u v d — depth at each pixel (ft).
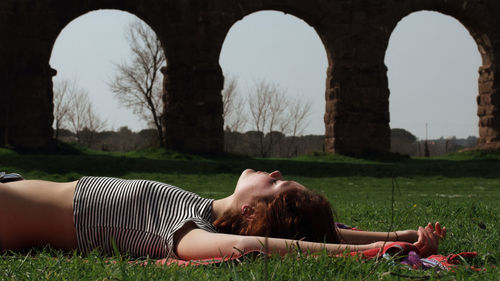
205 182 71.15
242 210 11.75
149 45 139.54
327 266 9.69
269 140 182.80
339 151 101.50
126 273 9.21
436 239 12.22
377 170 84.12
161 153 94.63
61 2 92.63
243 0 97.81
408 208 26.78
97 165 78.02
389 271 9.37
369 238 13.74
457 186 68.44
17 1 90.79
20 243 12.31
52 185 12.64
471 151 108.99
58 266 9.93
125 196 11.97
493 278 9.11
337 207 31.30
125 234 11.80
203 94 96.73
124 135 241.76
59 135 205.67
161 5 96.73
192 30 96.84
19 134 90.48
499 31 106.63
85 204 12.05
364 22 102.01
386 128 102.78
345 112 101.19
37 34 91.40
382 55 102.94
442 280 9.05
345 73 101.45
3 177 13.53
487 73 108.17
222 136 98.12
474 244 14.80
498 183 71.97
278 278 8.86
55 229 12.17
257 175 12.19
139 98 141.38
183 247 11.07
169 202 11.87
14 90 90.63
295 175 80.79
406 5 103.60
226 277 8.96
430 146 254.06
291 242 10.52
